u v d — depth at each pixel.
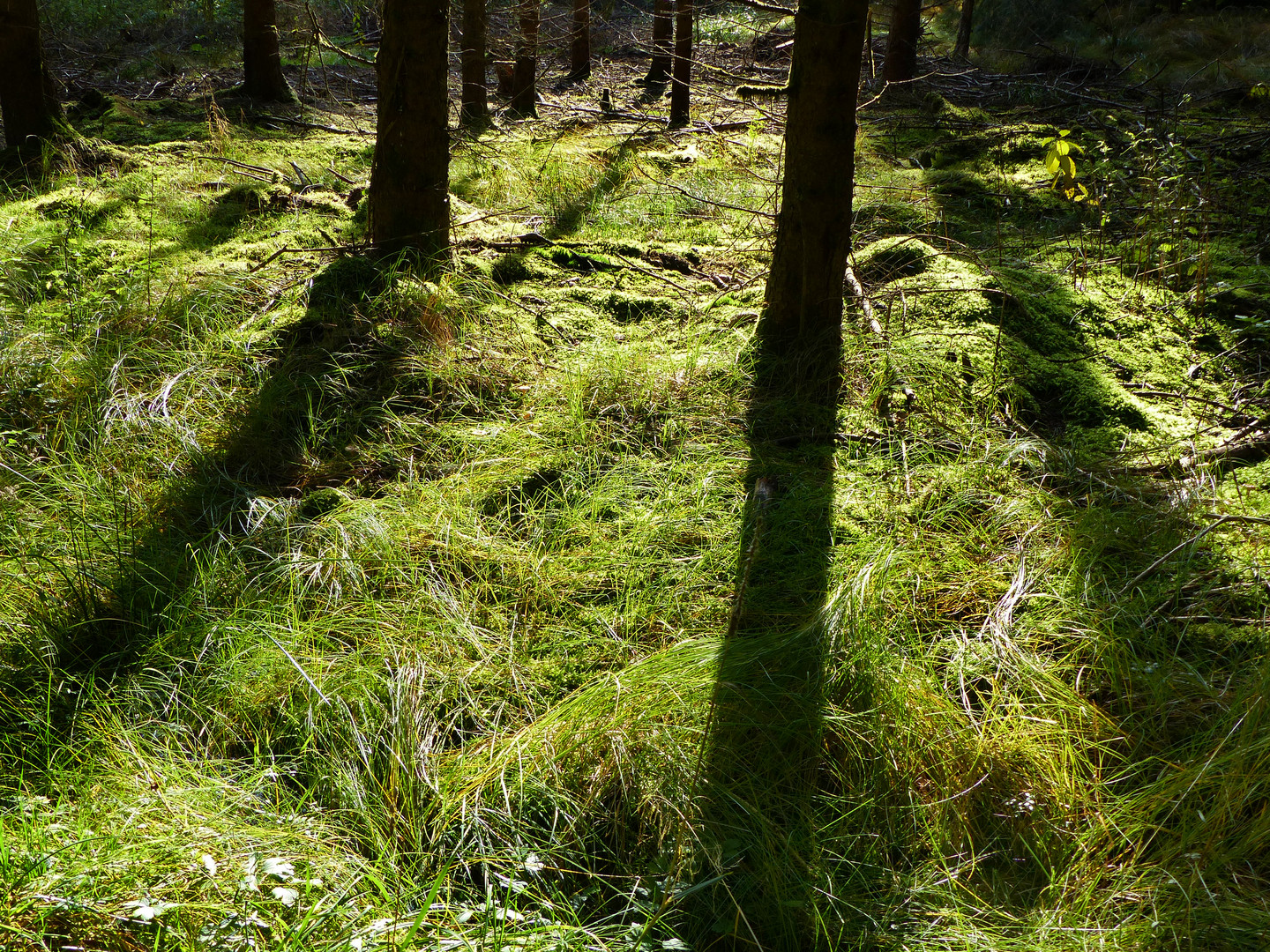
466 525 3.77
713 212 7.29
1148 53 13.64
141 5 14.81
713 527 3.81
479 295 5.50
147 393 4.51
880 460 4.19
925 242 6.43
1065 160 6.36
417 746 2.84
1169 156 6.96
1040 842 2.67
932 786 2.81
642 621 3.42
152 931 2.19
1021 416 4.69
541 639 3.35
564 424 4.37
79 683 3.04
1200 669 3.16
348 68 13.23
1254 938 2.34
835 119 4.48
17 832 2.43
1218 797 2.63
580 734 2.87
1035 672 3.12
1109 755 2.93
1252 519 3.49
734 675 3.01
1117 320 5.51
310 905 2.31
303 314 5.09
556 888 2.58
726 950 2.45
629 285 5.92
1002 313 5.11
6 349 4.65
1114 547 3.68
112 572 3.44
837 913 2.45
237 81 11.87
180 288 5.23
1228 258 6.23
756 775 2.77
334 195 7.28
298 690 3.02
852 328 5.12
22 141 7.68
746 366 4.82
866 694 2.97
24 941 2.11
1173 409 4.81
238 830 2.52
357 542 3.62
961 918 2.48
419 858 2.58
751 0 4.55
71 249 6.00
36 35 7.60
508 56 11.29
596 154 8.70
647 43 15.75
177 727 2.91
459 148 8.81
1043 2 16.00
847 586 3.27
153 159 8.02
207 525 3.78
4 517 3.66
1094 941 2.40
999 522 3.83
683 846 2.62
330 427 4.39
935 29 17.17
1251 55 12.90
